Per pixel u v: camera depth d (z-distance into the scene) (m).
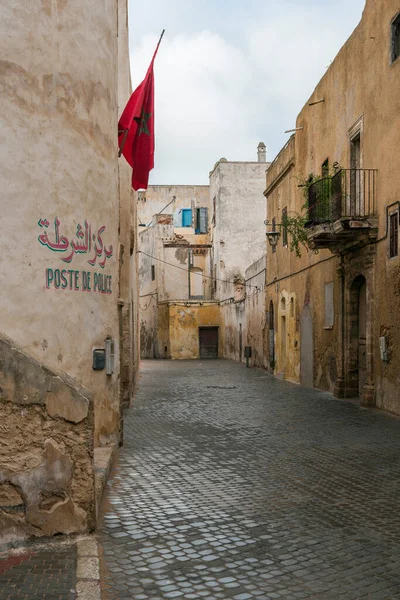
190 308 44.66
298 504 6.70
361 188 15.31
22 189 7.00
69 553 4.98
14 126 6.93
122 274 15.10
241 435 11.11
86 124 8.06
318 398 16.84
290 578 4.70
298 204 21.95
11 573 4.55
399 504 6.69
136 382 22.17
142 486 7.48
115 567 4.91
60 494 5.33
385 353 13.72
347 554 5.20
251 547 5.36
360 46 15.43
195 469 8.40
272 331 27.44
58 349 7.50
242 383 22.55
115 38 9.22
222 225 44.09
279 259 25.30
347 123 16.47
